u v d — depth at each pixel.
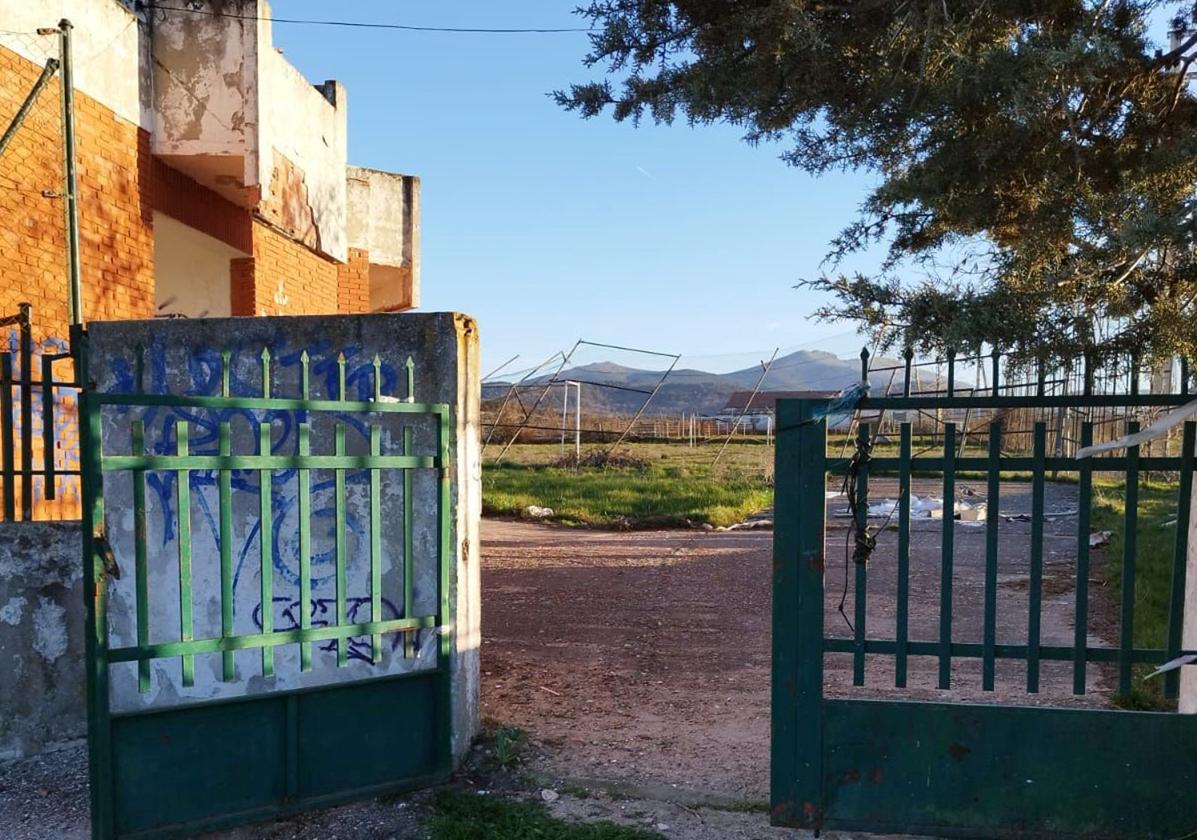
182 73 8.89
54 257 7.31
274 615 4.21
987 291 3.60
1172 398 3.55
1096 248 3.69
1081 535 3.58
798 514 3.73
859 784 3.72
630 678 6.00
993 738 3.64
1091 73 3.88
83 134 7.71
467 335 4.45
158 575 4.13
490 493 17.23
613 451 25.58
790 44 5.02
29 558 4.64
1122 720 3.57
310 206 11.77
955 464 3.65
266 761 3.94
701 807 4.02
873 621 7.48
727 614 7.93
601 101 5.86
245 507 4.18
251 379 4.30
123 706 4.03
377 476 4.11
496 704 5.40
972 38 4.33
